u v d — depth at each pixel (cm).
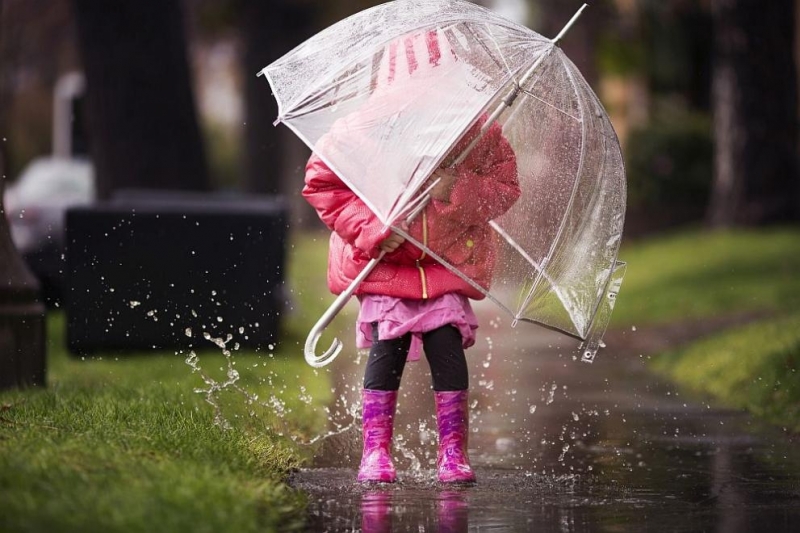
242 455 1001
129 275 1916
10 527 722
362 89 996
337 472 1120
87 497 780
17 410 1132
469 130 1011
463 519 930
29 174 3656
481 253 1030
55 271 2814
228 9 5494
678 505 995
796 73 4156
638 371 2006
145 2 2948
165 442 973
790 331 1889
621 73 5616
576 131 1027
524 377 1923
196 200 2238
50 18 6222
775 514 960
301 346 2128
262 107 5494
